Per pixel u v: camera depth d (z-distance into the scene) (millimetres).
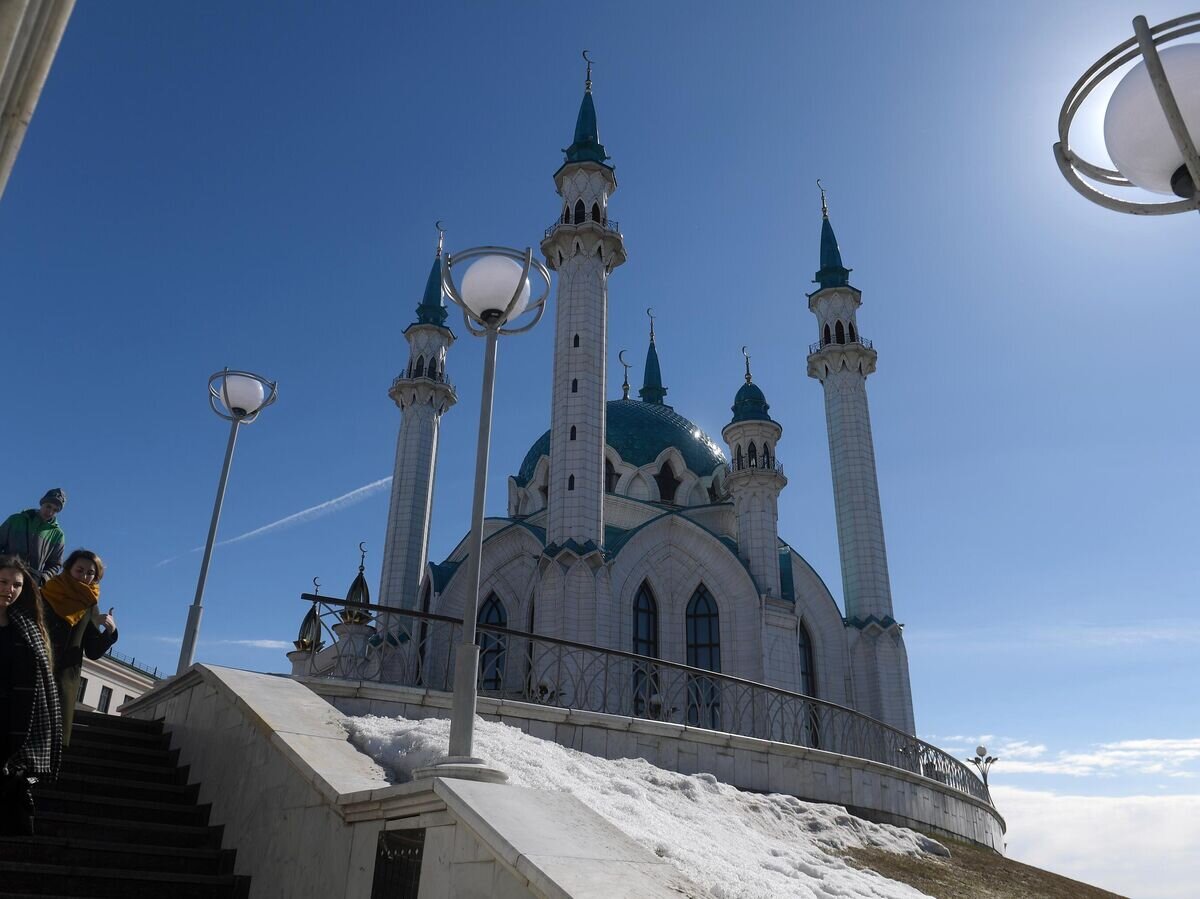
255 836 10734
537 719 16656
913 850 18109
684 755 18375
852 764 21812
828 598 48250
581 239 45188
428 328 56719
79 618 8672
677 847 11234
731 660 42531
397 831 8570
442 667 43031
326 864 9367
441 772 8805
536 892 6816
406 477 52906
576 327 43594
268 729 11070
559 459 41031
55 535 12289
